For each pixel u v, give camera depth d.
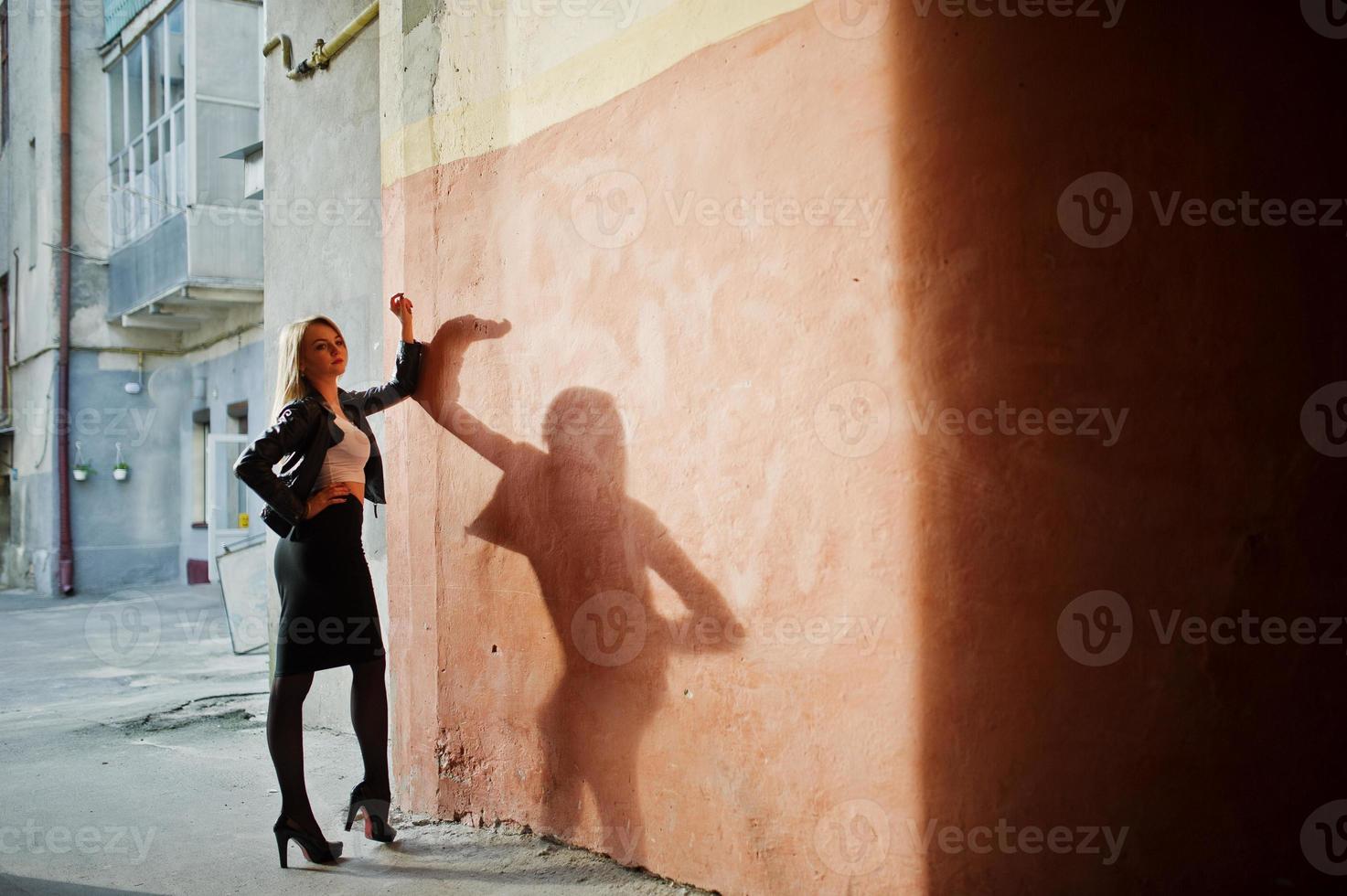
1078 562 2.24
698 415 2.85
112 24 15.05
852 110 2.50
